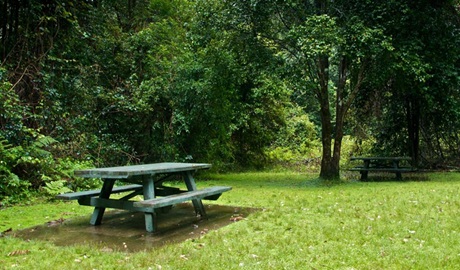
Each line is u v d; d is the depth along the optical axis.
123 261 3.27
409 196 6.41
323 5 9.08
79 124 9.05
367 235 3.88
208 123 10.63
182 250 3.53
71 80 9.31
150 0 12.16
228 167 13.36
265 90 9.25
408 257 3.20
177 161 10.21
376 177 10.78
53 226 4.80
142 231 4.47
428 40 9.16
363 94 12.72
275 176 11.58
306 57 8.20
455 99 10.31
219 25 9.24
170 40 11.12
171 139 10.16
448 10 9.98
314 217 4.87
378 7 8.38
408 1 8.79
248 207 5.90
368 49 8.09
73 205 6.36
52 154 8.05
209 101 10.18
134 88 9.79
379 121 13.42
